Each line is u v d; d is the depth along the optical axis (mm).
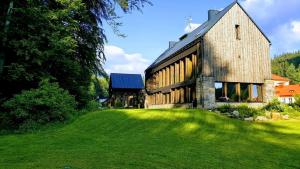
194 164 6406
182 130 11664
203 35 25156
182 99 29688
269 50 27812
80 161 6699
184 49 28984
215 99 24891
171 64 33344
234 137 10438
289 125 14109
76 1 17453
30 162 6680
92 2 20453
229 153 7641
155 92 39500
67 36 17172
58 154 7672
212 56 25297
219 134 10992
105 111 16438
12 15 16250
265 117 17375
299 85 68062
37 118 14133
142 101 45000
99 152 7871
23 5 16281
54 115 14539
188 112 14875
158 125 12547
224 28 26156
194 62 26984
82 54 21125
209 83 24766
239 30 26781
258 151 7938
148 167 6109
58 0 17141
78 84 20094
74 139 10508
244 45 26750
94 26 20500
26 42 14938
